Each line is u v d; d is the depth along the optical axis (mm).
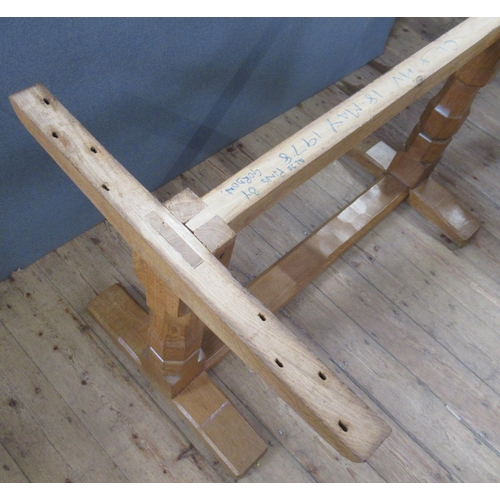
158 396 1645
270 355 803
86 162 956
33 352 1660
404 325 1885
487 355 1854
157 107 1724
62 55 1302
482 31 1352
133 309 1710
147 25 1426
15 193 1528
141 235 897
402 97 1191
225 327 833
